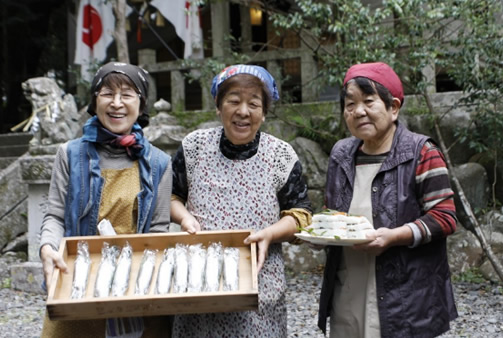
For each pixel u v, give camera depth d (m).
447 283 2.50
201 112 7.94
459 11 5.71
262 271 2.49
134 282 2.23
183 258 2.26
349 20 5.93
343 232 2.34
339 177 2.63
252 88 2.41
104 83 2.47
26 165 6.15
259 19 11.02
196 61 8.52
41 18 14.06
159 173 2.54
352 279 2.54
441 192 2.41
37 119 6.45
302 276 6.32
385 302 2.39
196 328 2.46
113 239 2.36
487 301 5.17
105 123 2.49
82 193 2.43
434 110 6.75
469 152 6.60
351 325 2.53
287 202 2.61
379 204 2.46
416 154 2.44
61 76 14.59
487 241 5.92
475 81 5.88
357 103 2.48
